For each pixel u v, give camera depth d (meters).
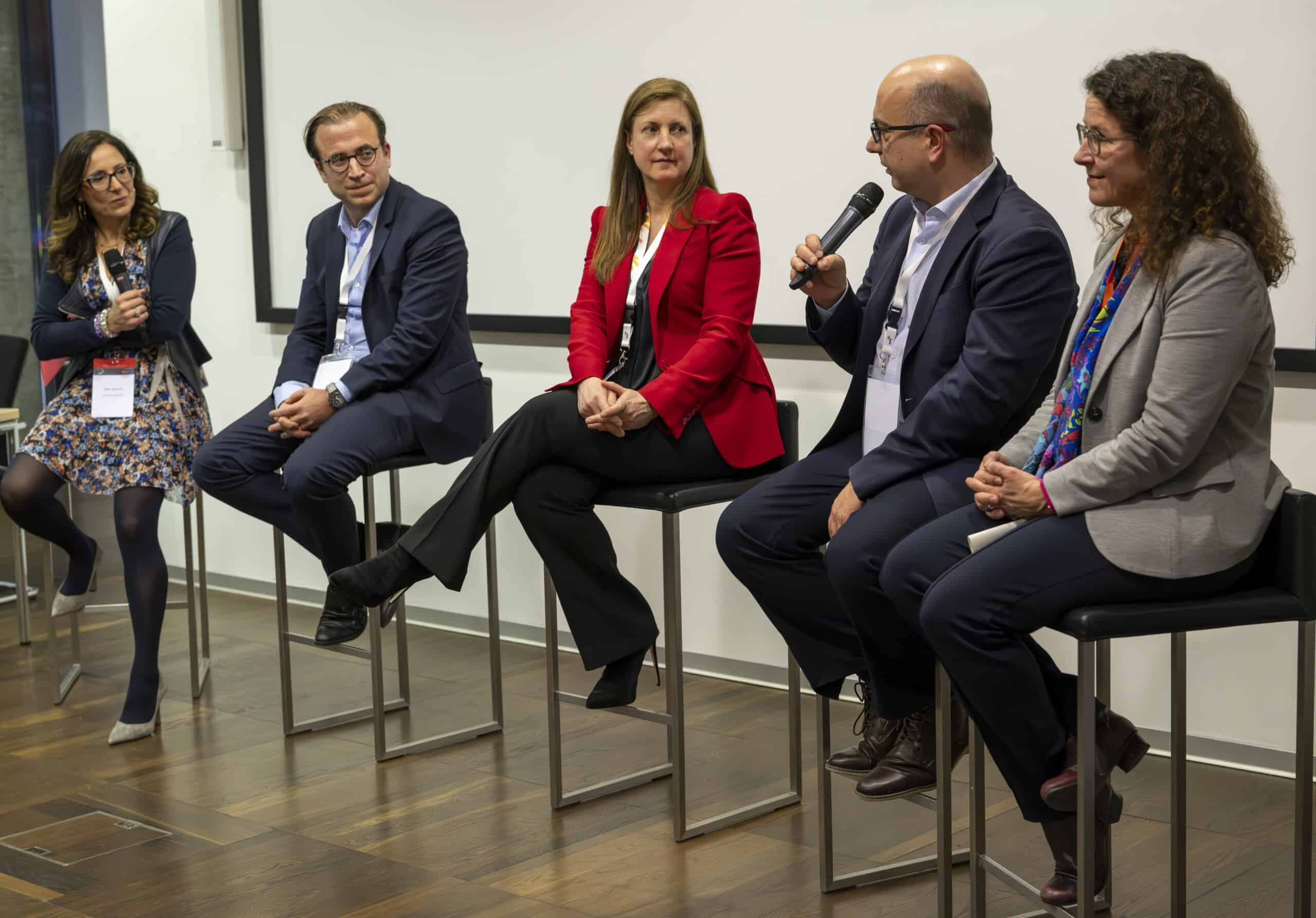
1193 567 1.93
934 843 2.67
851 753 2.45
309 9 4.39
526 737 3.40
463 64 4.08
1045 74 3.11
